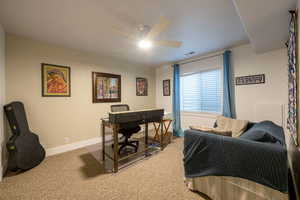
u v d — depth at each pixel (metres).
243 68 3.03
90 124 3.45
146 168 2.27
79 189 1.77
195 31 2.38
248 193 1.30
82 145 3.30
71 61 3.14
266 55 2.73
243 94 3.04
